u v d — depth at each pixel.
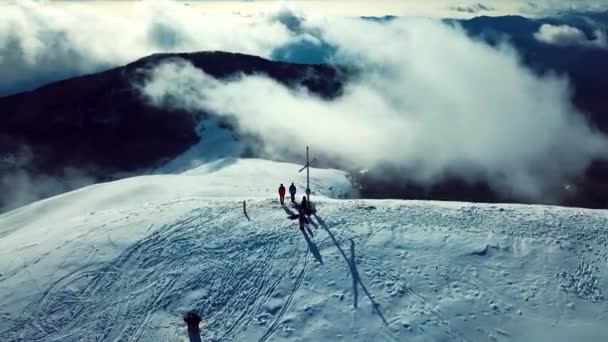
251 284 17.84
